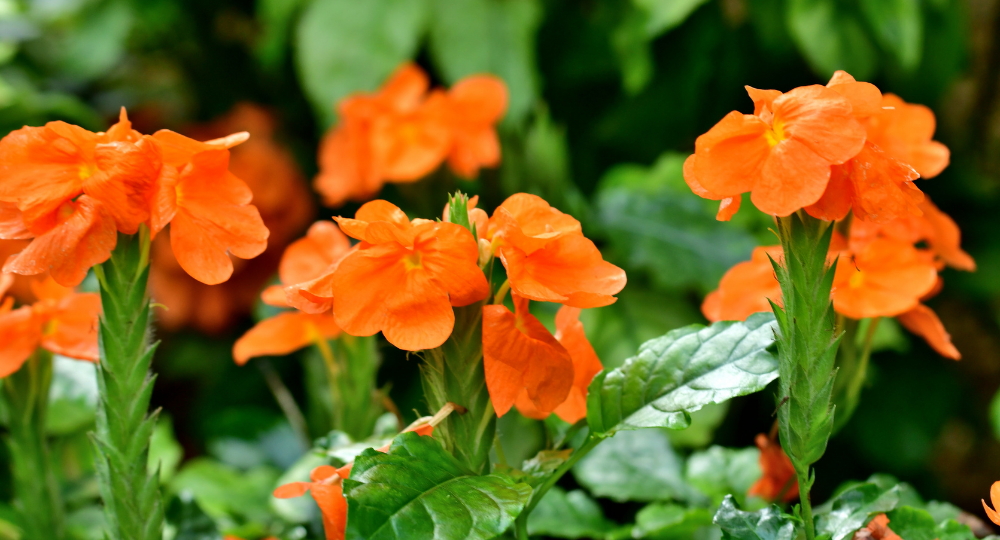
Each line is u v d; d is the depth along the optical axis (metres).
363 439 0.94
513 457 1.01
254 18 1.90
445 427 0.82
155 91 2.03
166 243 1.66
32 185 0.80
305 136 1.87
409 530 0.78
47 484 0.90
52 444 1.06
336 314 0.79
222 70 1.92
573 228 0.82
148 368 0.83
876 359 1.62
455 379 0.81
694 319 1.34
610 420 0.83
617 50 1.56
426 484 0.80
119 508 0.83
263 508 1.02
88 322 0.88
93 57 1.77
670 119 1.68
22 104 1.57
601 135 1.73
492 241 0.81
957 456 1.97
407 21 1.50
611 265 0.81
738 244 1.40
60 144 0.81
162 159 0.81
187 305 1.67
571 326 0.85
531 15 1.55
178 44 1.91
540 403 0.81
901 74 1.54
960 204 1.73
